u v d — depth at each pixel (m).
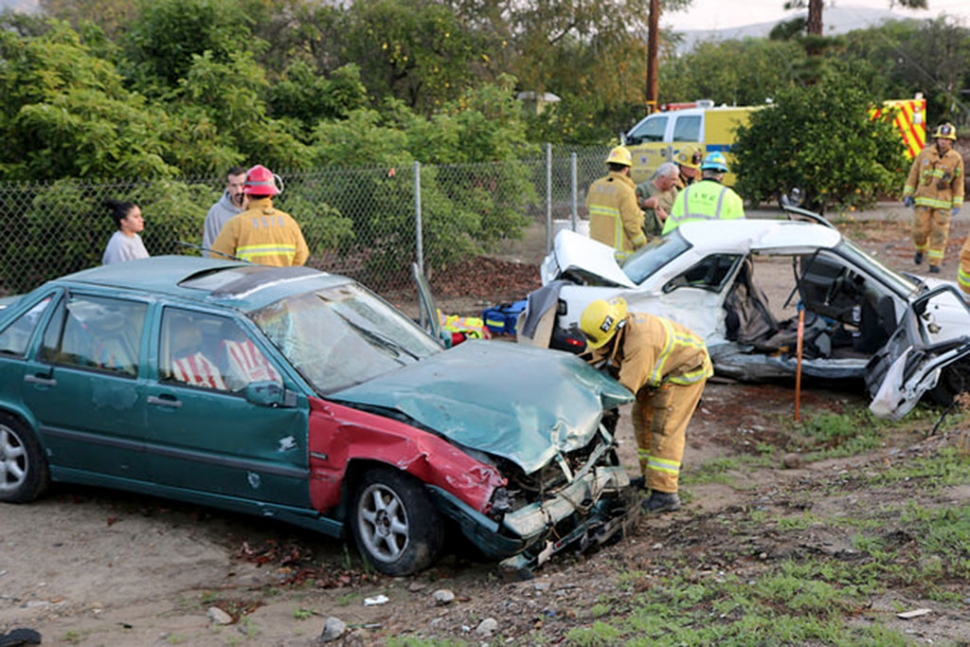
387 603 4.34
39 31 12.83
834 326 8.36
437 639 3.77
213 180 10.27
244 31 13.80
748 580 3.88
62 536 5.25
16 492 5.68
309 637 3.98
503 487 4.31
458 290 12.62
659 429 5.47
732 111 20.03
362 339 5.42
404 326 5.86
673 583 3.96
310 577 4.74
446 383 4.86
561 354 5.47
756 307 8.35
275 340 5.02
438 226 12.08
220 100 11.75
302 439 4.74
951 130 13.12
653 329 5.26
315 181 11.41
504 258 14.30
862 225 18.69
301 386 4.80
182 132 10.86
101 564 4.89
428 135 13.26
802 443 6.91
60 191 9.05
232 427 4.93
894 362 6.91
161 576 4.75
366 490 4.66
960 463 5.34
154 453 5.20
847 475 5.69
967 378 7.28
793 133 18.14
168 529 5.37
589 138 21.28
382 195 11.73
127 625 4.18
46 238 9.35
